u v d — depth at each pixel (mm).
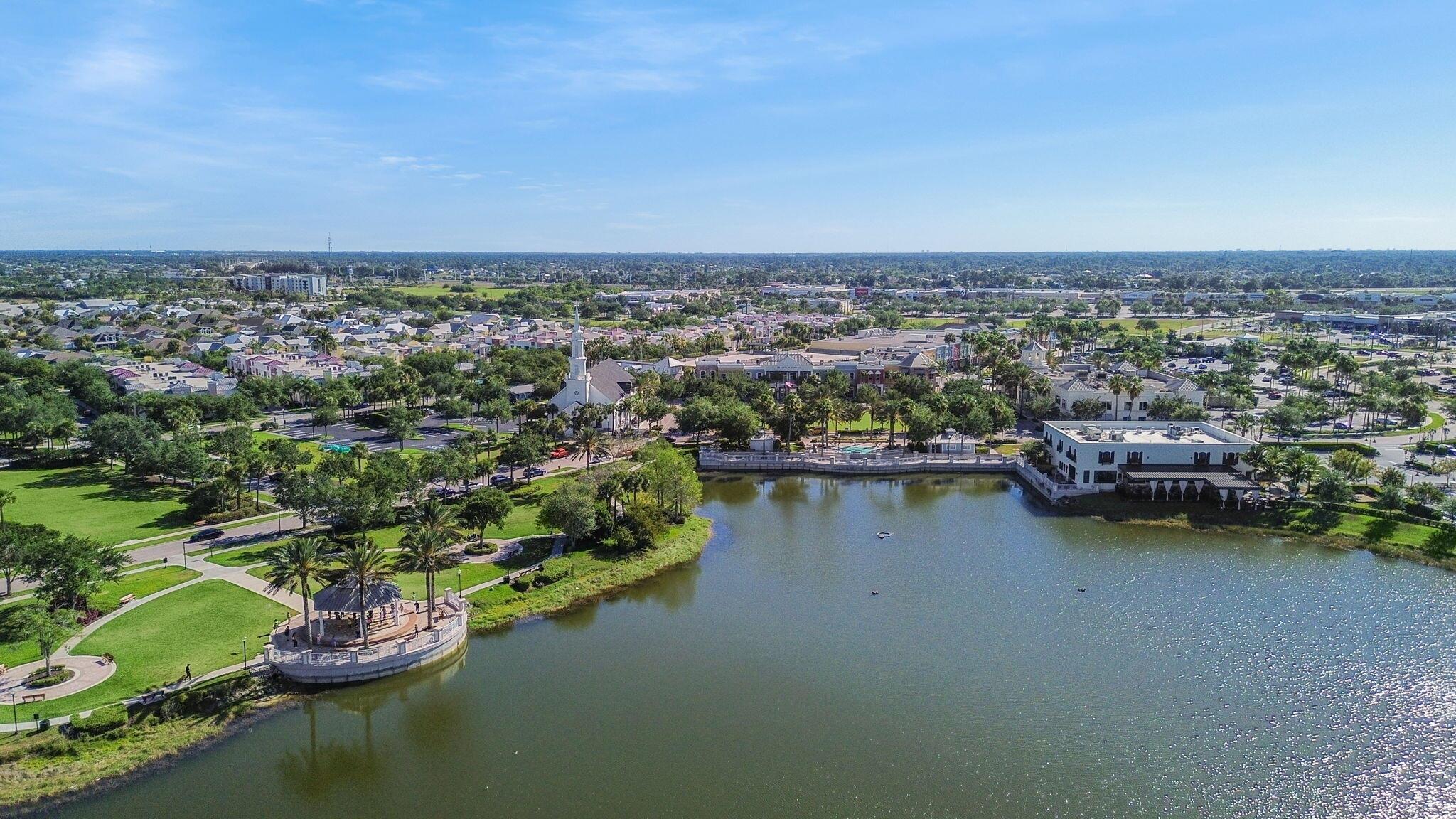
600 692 101562
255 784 84750
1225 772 85938
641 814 80125
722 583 135000
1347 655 108875
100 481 181375
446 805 81688
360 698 101188
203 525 150125
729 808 80812
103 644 104562
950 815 79750
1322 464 173125
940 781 84750
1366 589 129750
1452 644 111562
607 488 154750
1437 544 144750
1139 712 96500
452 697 100562
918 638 115125
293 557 103312
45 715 89562
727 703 99000
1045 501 180000
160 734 89875
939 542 153250
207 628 109375
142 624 110000
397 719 96875
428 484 169750
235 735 92188
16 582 123062
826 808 80688
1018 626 118438
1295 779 84938
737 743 91188
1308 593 128375
